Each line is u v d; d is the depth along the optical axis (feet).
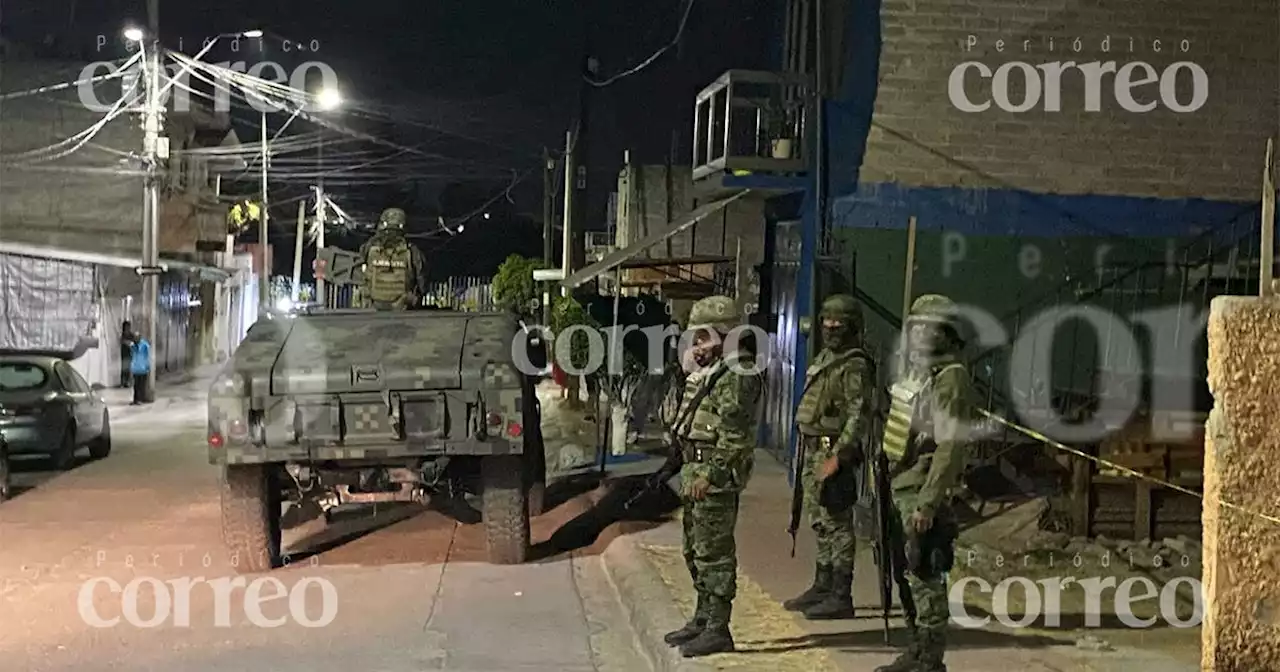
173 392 89.30
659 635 22.62
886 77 37.58
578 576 29.71
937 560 18.04
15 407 46.37
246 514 29.43
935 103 37.76
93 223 100.63
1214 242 38.40
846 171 38.22
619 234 78.07
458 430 28.78
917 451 18.40
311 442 28.37
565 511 38.24
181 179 111.55
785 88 42.37
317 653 22.81
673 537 32.42
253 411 28.35
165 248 105.40
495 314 33.60
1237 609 10.69
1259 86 38.27
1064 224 38.17
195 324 119.65
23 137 100.32
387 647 23.27
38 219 99.66
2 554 32.01
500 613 26.02
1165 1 37.86
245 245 153.99
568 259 79.71
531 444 33.47
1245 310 10.73
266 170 108.58
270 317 33.30
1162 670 19.60
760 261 50.55
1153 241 38.29
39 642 23.48
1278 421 10.65
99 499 41.24
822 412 22.90
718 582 20.94
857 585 25.99
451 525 36.14
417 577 29.32
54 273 86.99
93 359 90.33
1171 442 30.78
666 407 24.43
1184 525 30.40
